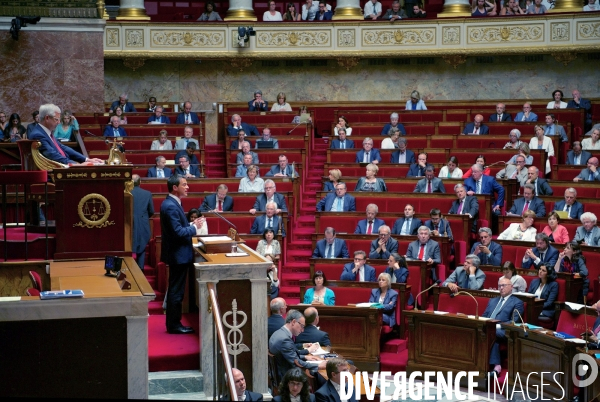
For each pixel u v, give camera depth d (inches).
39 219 395.9
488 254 573.6
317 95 1089.4
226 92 1093.1
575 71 1025.5
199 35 1058.7
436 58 1063.6
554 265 544.7
